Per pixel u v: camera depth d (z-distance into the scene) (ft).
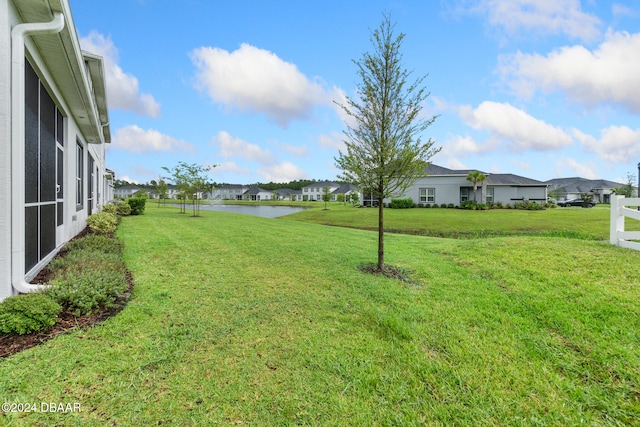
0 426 6.04
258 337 10.10
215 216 60.23
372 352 9.34
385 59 17.83
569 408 7.18
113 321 10.68
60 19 12.23
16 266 11.31
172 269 17.75
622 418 6.90
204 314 11.69
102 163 59.98
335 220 68.90
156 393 7.26
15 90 11.32
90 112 24.04
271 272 17.65
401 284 15.84
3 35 10.84
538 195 100.22
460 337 10.33
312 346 9.61
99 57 27.94
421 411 7.00
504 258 19.39
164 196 135.44
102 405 6.79
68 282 11.57
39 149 15.80
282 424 6.50
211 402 7.06
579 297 13.35
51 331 9.67
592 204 124.67
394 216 73.31
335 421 6.61
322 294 14.21
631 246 19.65
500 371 8.52
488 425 6.64
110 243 21.13
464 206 92.22
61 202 22.18
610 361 8.96
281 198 277.64
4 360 8.09
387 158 17.79
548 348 9.70
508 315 12.06
